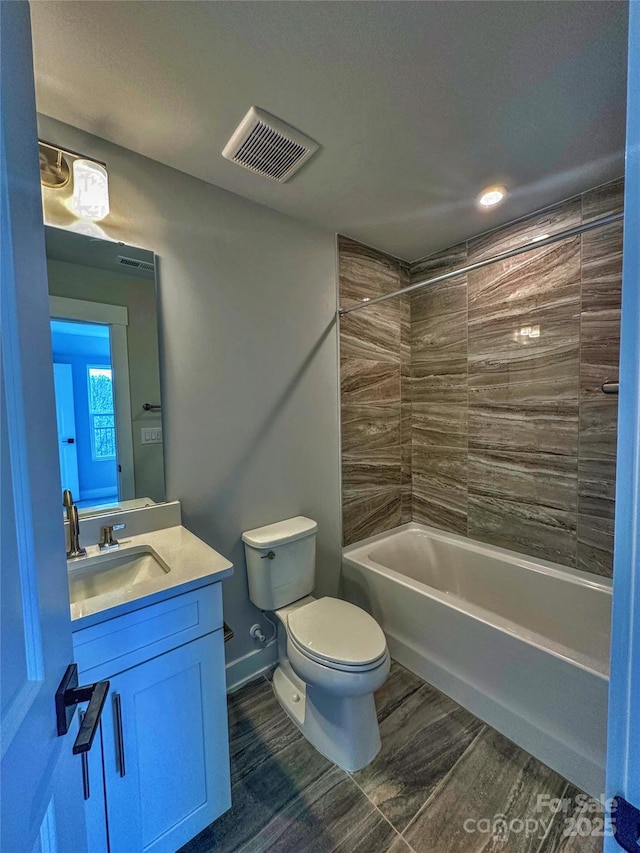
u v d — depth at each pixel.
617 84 1.08
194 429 1.57
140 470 1.45
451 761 1.31
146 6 0.85
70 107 1.14
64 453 1.31
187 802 1.03
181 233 1.50
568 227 1.73
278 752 1.36
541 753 1.30
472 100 1.14
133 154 1.37
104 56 0.97
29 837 0.40
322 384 2.03
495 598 2.08
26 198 0.50
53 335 1.28
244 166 1.45
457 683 1.58
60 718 0.52
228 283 1.64
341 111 1.17
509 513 2.08
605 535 1.72
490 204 1.75
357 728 1.31
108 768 0.88
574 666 1.21
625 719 0.39
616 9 0.88
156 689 0.96
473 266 1.50
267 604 1.65
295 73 1.03
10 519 0.42
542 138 1.31
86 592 1.20
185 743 1.02
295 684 1.63
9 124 0.46
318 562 2.07
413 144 1.33
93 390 1.36
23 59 0.51
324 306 2.01
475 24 0.91
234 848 1.06
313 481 2.02
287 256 1.84
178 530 1.47
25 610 0.45
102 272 1.34
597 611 1.69
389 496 2.44
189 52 0.97
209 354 1.60
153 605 0.95
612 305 1.63
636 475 0.37
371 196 1.67
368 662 1.24
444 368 2.33
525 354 1.94
